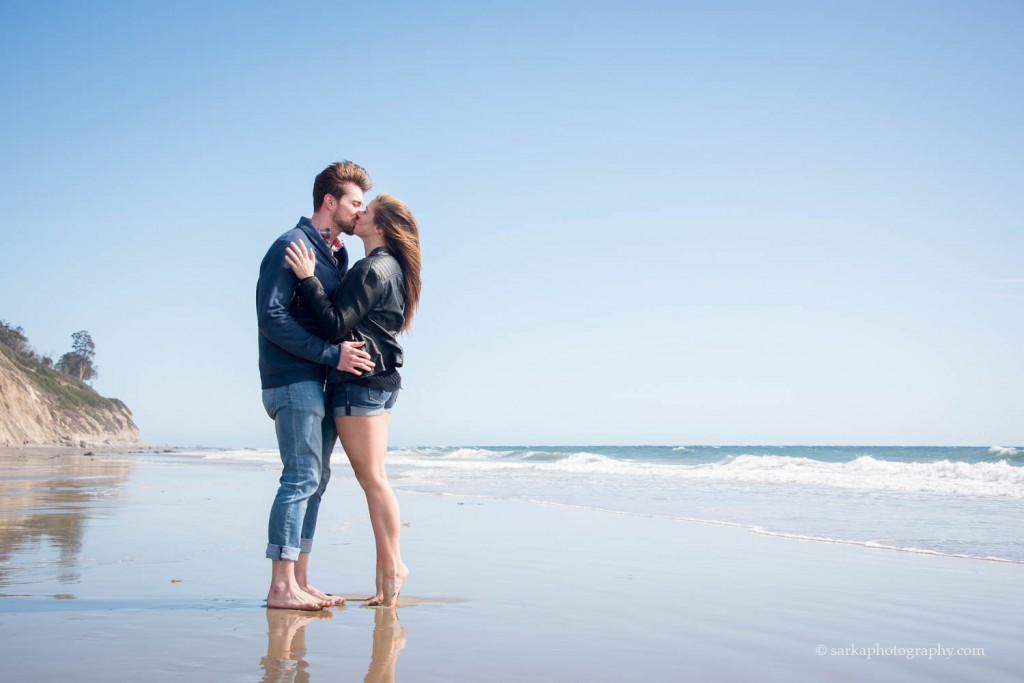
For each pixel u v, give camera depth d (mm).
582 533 6363
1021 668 2562
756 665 2520
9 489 10719
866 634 2996
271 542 3285
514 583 4047
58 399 66938
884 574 4434
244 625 2885
